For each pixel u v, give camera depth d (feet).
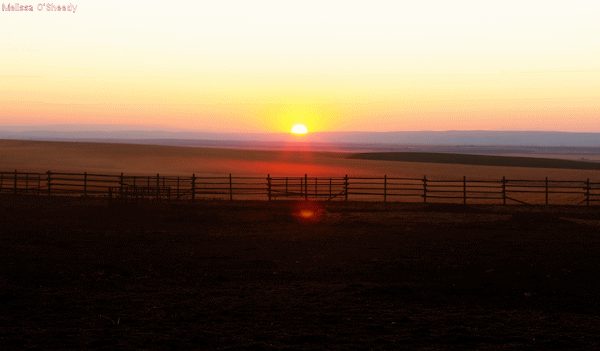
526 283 38.01
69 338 24.07
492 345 24.14
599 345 24.21
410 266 44.32
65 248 50.08
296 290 35.45
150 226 67.51
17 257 44.09
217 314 28.89
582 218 79.46
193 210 83.97
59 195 108.88
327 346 23.66
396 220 75.77
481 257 48.44
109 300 31.65
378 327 26.68
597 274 41.22
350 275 40.93
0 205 87.20
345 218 77.77
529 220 73.10
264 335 25.16
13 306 29.55
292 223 72.33
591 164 338.34
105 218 73.56
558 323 27.78
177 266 43.50
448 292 35.17
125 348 22.80
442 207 90.43
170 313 28.84
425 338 25.02
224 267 43.50
